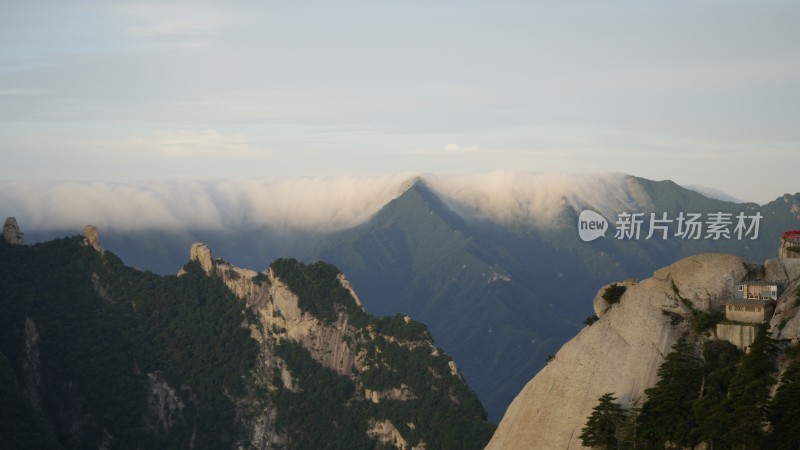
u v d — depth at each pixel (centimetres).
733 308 17375
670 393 16738
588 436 16800
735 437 16088
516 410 17850
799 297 17125
